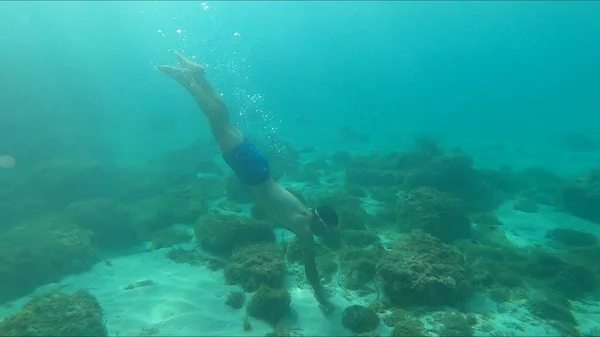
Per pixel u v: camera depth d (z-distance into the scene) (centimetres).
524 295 596
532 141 2364
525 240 843
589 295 625
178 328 496
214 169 1463
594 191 1020
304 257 534
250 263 624
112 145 1959
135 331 486
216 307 550
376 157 1498
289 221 527
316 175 1359
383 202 1059
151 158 1644
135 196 1082
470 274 631
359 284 611
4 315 533
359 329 499
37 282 624
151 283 622
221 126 513
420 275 554
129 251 787
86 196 1058
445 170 1105
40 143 1492
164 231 857
